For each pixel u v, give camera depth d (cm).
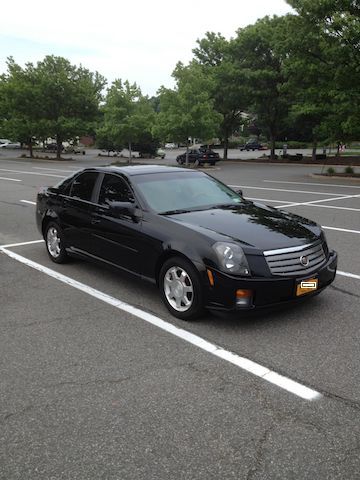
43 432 300
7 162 3916
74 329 462
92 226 591
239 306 426
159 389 349
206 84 3048
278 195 1548
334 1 1812
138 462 271
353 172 2264
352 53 1823
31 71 4150
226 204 564
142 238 507
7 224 1048
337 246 800
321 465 267
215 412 319
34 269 672
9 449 285
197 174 623
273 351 407
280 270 436
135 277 532
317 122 3152
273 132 3656
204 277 438
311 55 1984
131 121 3469
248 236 455
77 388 353
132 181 560
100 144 4925
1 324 477
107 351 413
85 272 651
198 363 388
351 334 439
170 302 486
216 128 3159
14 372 379
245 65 3391
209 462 270
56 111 4134
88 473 263
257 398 336
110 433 298
